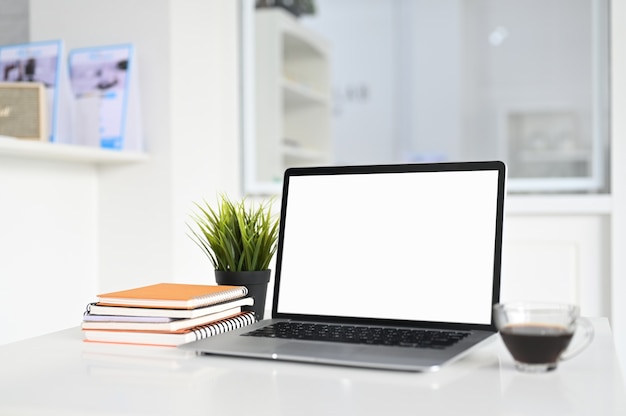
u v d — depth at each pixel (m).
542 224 2.53
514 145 5.73
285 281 1.32
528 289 2.55
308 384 0.91
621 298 2.44
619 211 2.45
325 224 1.32
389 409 0.81
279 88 3.49
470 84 5.86
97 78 2.41
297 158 3.87
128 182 2.48
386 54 6.05
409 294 1.22
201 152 2.64
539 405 0.81
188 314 1.13
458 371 0.97
